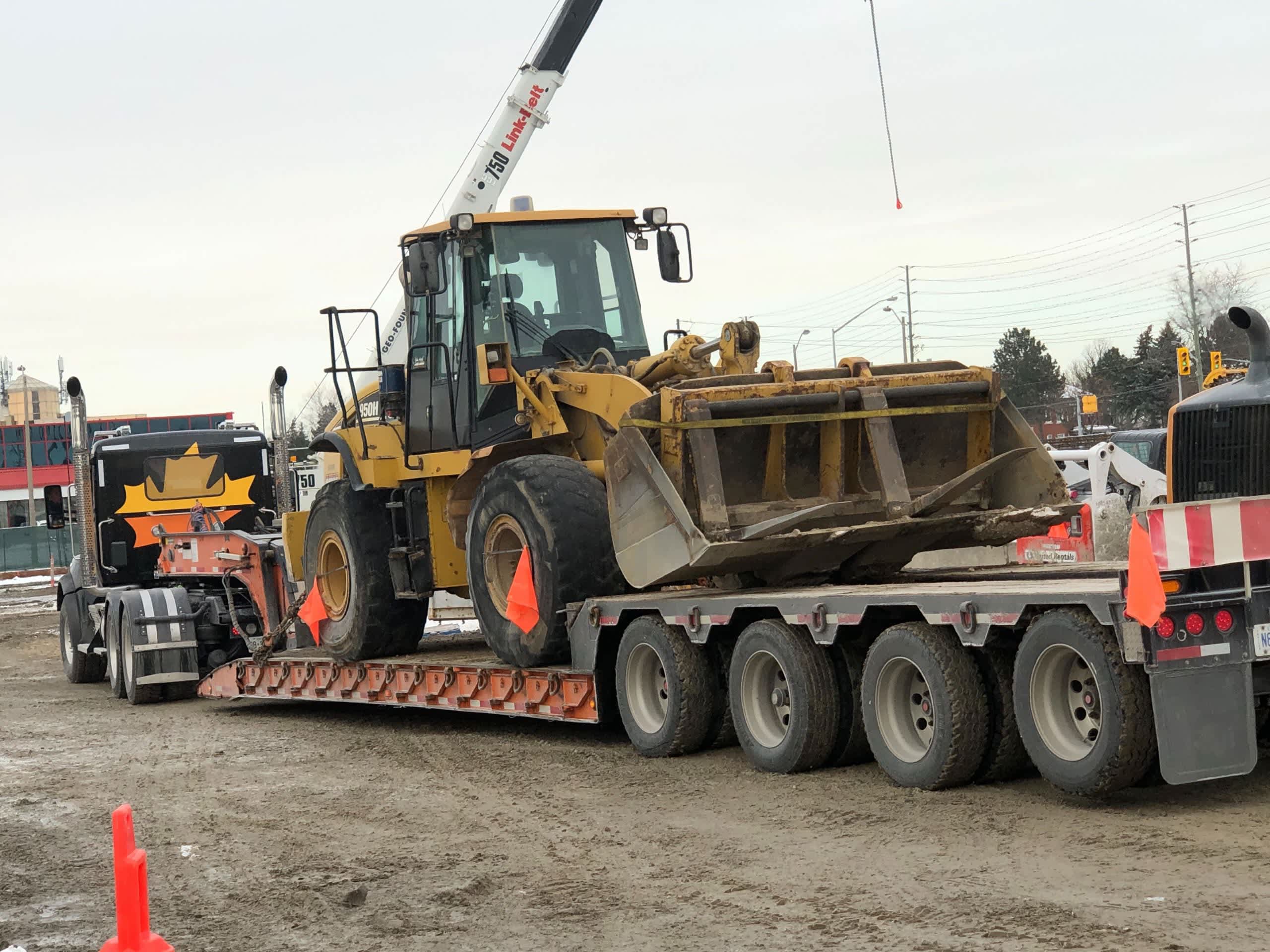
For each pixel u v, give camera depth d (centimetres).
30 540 5434
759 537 877
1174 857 601
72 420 1708
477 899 626
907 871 613
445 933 579
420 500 1197
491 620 1067
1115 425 7319
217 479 1712
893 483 918
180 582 1667
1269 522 683
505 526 1048
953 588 795
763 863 649
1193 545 660
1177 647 657
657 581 926
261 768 1030
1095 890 562
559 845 717
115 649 1580
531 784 888
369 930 591
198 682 1522
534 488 1010
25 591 4312
